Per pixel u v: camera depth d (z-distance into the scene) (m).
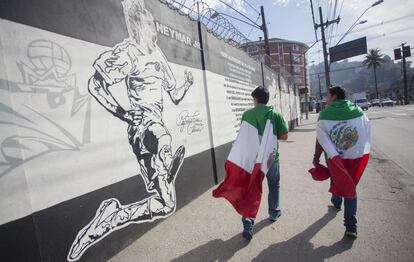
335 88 4.12
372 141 12.68
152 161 4.46
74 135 3.21
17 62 2.70
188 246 3.77
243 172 3.96
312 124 26.14
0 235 2.48
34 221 2.75
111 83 3.77
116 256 3.63
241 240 3.87
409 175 6.87
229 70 8.12
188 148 5.51
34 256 2.73
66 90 3.15
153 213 4.41
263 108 4.12
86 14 3.46
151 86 4.54
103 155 3.58
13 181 2.60
